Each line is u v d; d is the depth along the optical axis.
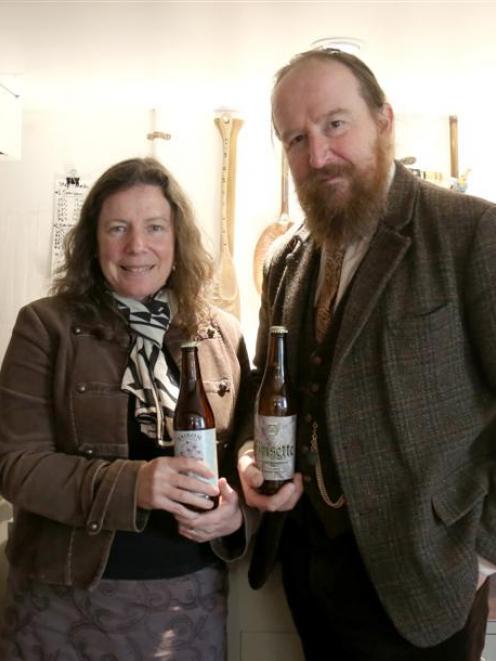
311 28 1.50
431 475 0.92
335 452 0.96
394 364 0.93
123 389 1.05
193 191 2.16
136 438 1.06
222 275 2.08
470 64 1.73
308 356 1.07
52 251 2.16
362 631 1.01
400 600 0.93
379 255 0.97
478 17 1.44
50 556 1.03
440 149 2.16
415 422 0.92
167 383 1.08
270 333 1.06
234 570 1.23
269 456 0.99
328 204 1.00
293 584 1.13
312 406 1.04
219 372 1.15
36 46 1.61
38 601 1.05
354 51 1.60
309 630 1.11
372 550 0.95
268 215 2.17
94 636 1.03
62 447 1.07
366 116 1.00
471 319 0.92
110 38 1.56
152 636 1.04
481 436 1.00
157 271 1.10
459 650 0.98
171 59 1.70
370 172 0.99
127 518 0.96
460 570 0.92
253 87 1.92
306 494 1.07
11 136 1.92
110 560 1.03
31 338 1.07
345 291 1.02
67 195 2.16
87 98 2.03
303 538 1.12
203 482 0.95
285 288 1.15
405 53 1.65
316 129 0.98
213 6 1.38
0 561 1.61
